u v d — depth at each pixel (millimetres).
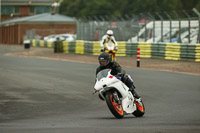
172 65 103312
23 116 42938
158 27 137875
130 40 154750
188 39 121938
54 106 49562
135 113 41562
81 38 184875
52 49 195125
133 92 41344
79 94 59094
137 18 154000
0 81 74312
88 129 33594
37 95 58219
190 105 49250
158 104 50312
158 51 125625
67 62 117562
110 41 91688
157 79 75938
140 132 31859
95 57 135250
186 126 35094
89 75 83188
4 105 50188
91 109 47438
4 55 157375
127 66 102938
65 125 36375
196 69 94062
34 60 127062
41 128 34562
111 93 39344
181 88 64562
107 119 39906
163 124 36375
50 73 87375
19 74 85875
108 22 165750
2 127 35344
